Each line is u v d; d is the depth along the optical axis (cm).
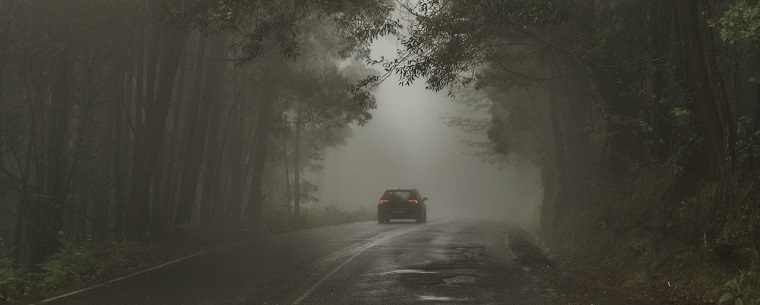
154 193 2139
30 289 1132
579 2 1677
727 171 1249
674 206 1422
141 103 2141
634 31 1705
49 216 2103
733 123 1273
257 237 2405
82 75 2361
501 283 1223
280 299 1055
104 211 2442
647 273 1235
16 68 2225
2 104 2316
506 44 1984
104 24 2100
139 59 2172
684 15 1345
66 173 2264
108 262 1509
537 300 1039
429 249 1905
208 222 2777
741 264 1066
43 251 2061
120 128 2297
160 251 1789
